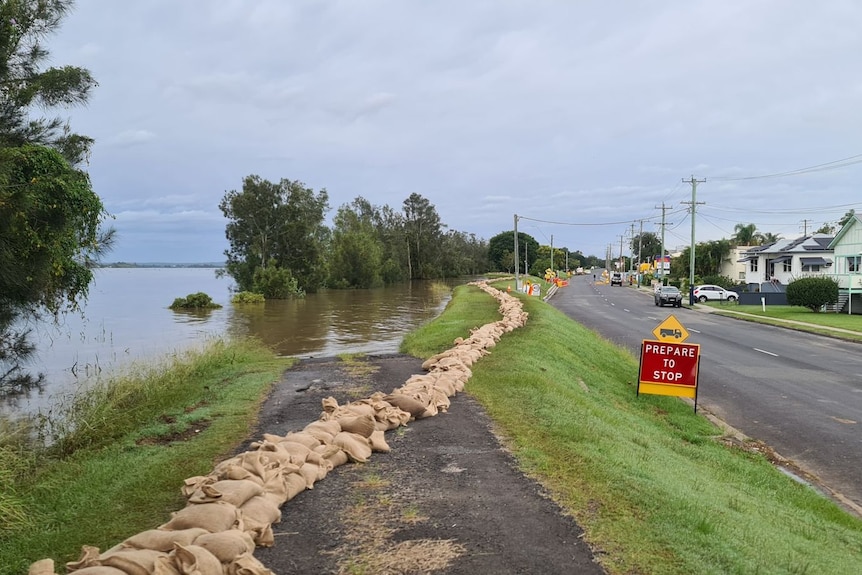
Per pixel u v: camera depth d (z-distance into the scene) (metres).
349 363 14.83
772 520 6.61
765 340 25.28
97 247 13.95
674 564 4.48
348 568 4.34
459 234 144.62
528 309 28.89
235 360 15.40
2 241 10.62
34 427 9.60
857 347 23.22
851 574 5.31
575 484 6.07
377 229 108.19
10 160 11.05
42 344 23.75
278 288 59.03
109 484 6.20
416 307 46.81
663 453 8.70
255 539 4.61
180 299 48.50
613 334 26.64
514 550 4.64
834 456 9.96
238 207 66.75
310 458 6.26
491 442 7.53
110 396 10.88
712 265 77.69
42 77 13.54
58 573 4.32
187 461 6.95
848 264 43.62
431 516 5.26
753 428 11.58
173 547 3.98
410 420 8.47
